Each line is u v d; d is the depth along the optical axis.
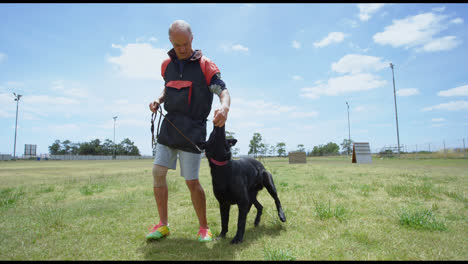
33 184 7.76
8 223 3.42
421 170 11.21
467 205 4.12
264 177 3.48
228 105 2.53
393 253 2.31
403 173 9.61
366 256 2.25
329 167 14.53
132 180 8.67
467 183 6.59
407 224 3.11
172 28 2.55
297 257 2.24
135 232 3.08
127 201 4.95
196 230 3.18
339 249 2.41
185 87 2.71
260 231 3.10
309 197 4.96
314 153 60.62
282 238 2.79
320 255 2.28
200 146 2.65
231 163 2.71
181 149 2.74
